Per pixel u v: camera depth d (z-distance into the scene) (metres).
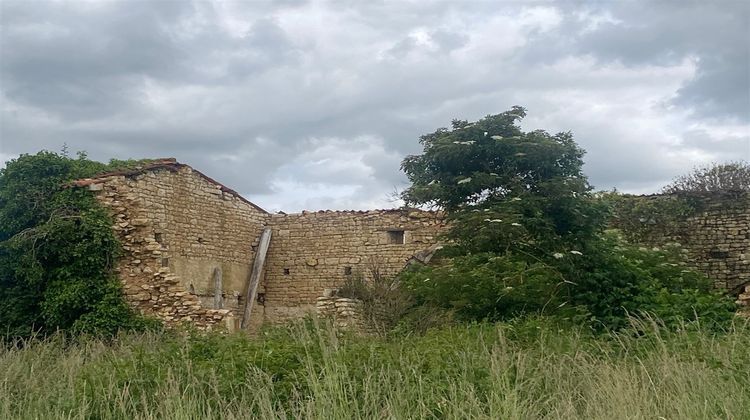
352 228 24.17
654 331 10.96
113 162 20.98
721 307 14.30
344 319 16.34
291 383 8.62
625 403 7.66
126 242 19.16
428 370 9.22
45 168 19.23
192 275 21.66
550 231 15.85
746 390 8.24
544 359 9.62
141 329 18.03
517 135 16.75
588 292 15.17
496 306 14.37
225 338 10.89
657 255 18.17
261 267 24.44
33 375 10.40
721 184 24.30
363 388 8.38
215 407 8.69
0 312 18.45
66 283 18.30
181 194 21.53
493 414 7.54
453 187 16.58
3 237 19.22
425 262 20.70
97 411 8.70
